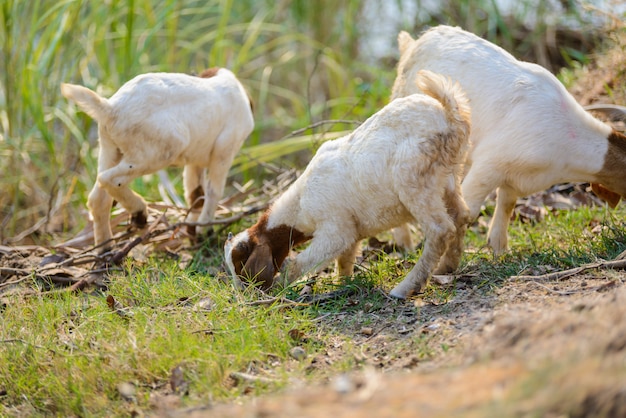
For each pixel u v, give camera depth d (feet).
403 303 16.85
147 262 21.30
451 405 9.66
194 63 43.14
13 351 15.90
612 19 26.14
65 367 15.14
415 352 14.28
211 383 13.89
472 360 11.93
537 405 9.32
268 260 18.22
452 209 17.62
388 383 10.72
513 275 17.44
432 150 16.35
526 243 20.49
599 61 26.96
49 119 31.60
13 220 30.53
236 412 11.10
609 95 24.52
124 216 23.67
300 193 18.15
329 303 17.33
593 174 18.88
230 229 23.63
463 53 20.07
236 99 22.44
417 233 23.15
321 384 13.37
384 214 17.31
